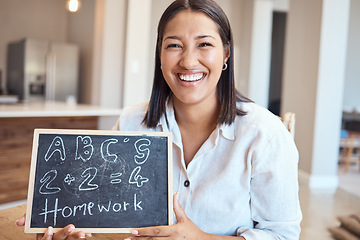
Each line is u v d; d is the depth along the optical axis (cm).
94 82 536
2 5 611
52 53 548
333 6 474
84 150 114
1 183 351
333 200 435
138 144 116
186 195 126
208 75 117
